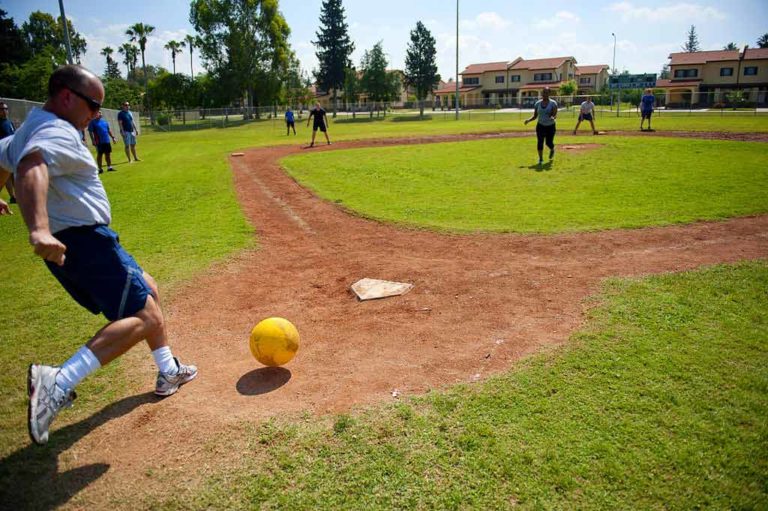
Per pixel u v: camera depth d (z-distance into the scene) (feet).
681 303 16.10
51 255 8.04
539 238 24.31
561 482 8.61
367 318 15.88
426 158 54.39
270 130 136.87
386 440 9.77
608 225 26.16
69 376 8.91
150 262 22.16
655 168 43.47
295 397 11.41
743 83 215.92
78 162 9.00
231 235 26.48
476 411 10.61
